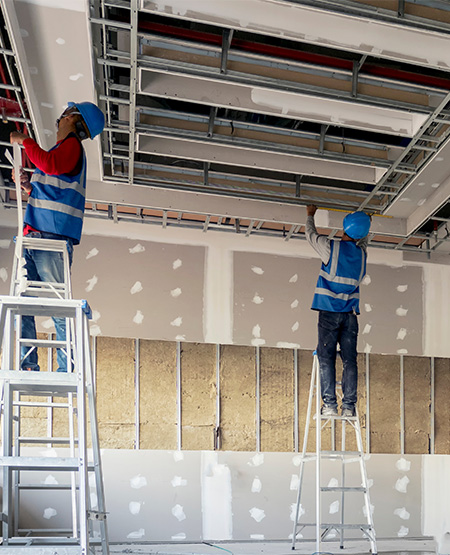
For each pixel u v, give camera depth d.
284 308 6.03
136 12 3.52
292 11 3.56
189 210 5.45
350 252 4.73
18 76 4.30
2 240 5.52
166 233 5.93
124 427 5.77
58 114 4.37
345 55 4.30
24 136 3.06
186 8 3.52
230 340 5.87
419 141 4.77
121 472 5.70
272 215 5.57
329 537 5.99
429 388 6.42
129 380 5.86
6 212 5.58
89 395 2.95
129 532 5.60
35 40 3.68
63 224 3.30
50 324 5.49
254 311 5.96
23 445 5.53
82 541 2.33
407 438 6.30
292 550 5.35
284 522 5.88
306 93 4.12
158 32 3.81
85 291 5.67
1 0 3.32
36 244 3.26
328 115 4.39
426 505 6.19
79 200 3.39
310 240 4.77
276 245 6.14
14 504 4.12
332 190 5.46
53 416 5.68
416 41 3.73
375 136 4.99
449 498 6.23
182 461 5.82
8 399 2.98
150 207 5.41
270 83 4.06
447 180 5.20
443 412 6.40
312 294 6.12
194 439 5.88
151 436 5.80
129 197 5.37
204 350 6.04
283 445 6.03
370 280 6.29
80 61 3.83
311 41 3.70
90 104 3.36
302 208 5.64
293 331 6.01
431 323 6.33
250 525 5.82
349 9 3.49
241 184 5.33
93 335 5.64
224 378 6.03
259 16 3.58
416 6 3.58
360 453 4.77
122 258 5.79
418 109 4.27
